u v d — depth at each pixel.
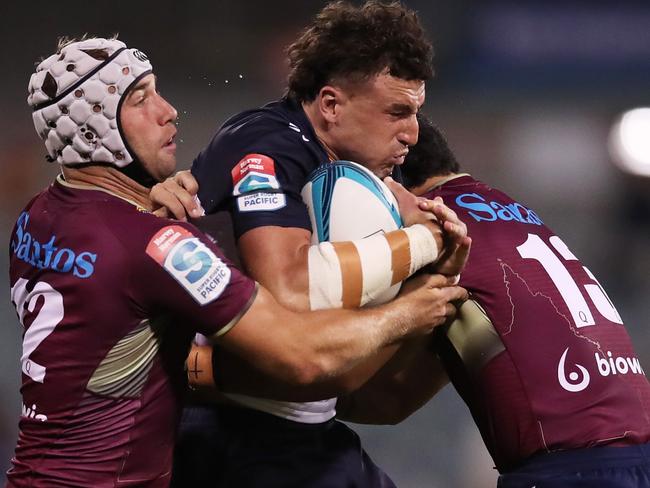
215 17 45.97
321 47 11.88
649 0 46.62
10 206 40.28
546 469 11.36
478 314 11.70
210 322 10.17
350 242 10.88
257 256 11.00
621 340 12.12
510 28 46.72
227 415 12.34
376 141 11.90
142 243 10.16
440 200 11.45
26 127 42.62
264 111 12.23
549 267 12.08
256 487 12.04
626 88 46.06
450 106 45.78
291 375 10.38
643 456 11.46
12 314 34.25
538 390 11.46
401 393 13.48
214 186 11.73
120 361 10.30
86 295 10.20
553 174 44.94
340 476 12.30
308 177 11.71
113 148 10.69
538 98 45.97
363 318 10.64
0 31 44.31
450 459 30.72
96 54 10.60
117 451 10.41
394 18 11.77
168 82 44.78
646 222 42.81
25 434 10.64
